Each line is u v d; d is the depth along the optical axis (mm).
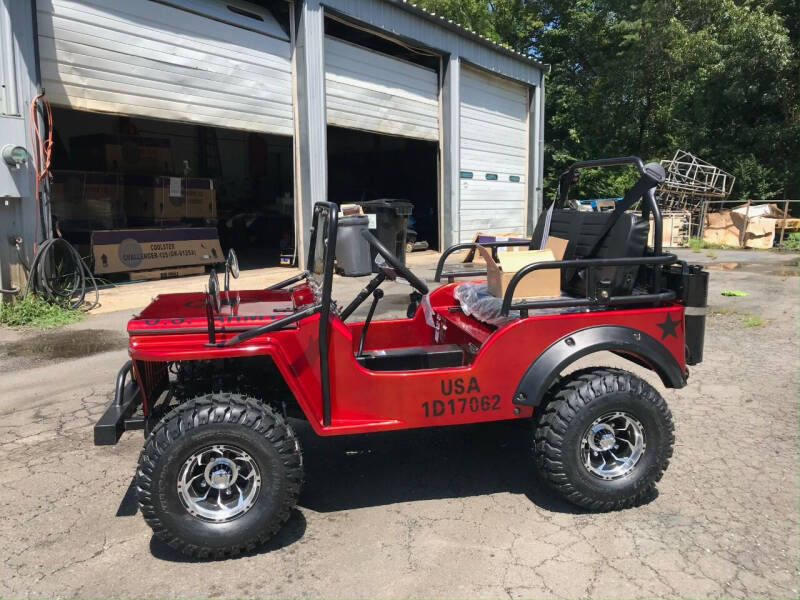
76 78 8500
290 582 2812
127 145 11391
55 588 2775
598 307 3543
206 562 2979
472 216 17125
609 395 3254
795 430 4531
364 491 3680
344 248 10445
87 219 10477
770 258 15438
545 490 3674
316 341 3139
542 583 2787
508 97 18203
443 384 3283
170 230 10992
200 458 2900
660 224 3553
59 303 8047
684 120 24703
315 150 11891
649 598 2684
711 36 23359
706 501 3516
